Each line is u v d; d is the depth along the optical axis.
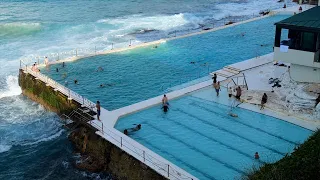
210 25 60.09
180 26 59.69
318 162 16.91
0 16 64.06
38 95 34.16
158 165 21.92
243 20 60.91
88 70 37.78
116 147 24.16
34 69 36.41
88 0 79.31
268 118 27.28
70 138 28.67
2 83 38.03
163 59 40.75
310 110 27.16
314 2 64.06
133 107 29.12
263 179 16.88
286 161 17.91
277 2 78.88
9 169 26.08
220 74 35.16
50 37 53.03
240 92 29.78
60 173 25.45
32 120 31.77
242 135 25.45
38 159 27.00
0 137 29.50
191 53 42.50
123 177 23.62
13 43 50.06
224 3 80.06
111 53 43.00
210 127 26.55
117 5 75.69
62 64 39.53
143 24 60.50
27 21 60.59
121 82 34.69
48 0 78.25
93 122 26.84
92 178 24.80
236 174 21.48
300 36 28.23
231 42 46.41
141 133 25.91
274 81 32.34
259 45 44.81
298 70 29.52
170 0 82.25
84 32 55.62
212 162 22.69
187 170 21.97
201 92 31.83
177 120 27.59
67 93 31.47
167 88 33.22
